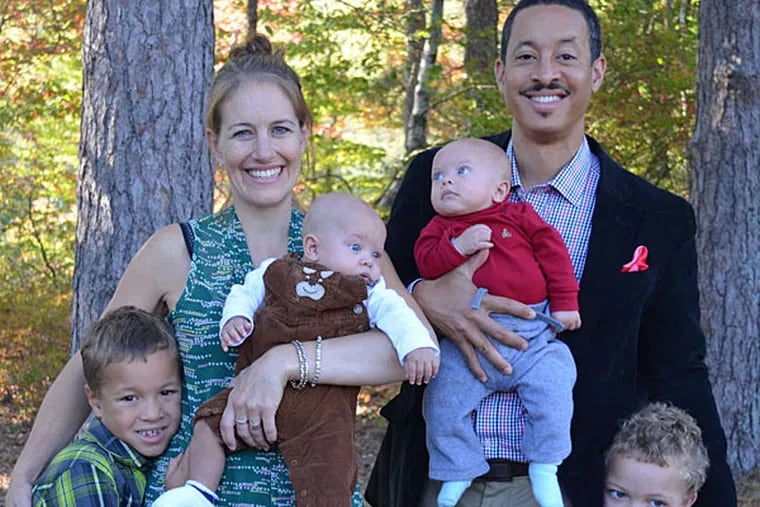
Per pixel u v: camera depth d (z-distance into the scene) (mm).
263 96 2891
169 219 6129
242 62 2949
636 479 3131
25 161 11125
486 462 3113
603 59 3334
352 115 13391
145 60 6059
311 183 12523
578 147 3283
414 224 3469
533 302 3113
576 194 3281
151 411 2949
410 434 3365
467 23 12656
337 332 2852
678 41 10328
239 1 11398
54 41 10367
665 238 3232
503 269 3094
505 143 3434
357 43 12328
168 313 3145
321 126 12438
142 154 6090
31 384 10062
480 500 3166
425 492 3314
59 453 3010
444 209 3172
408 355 2807
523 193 3322
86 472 2906
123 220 6121
